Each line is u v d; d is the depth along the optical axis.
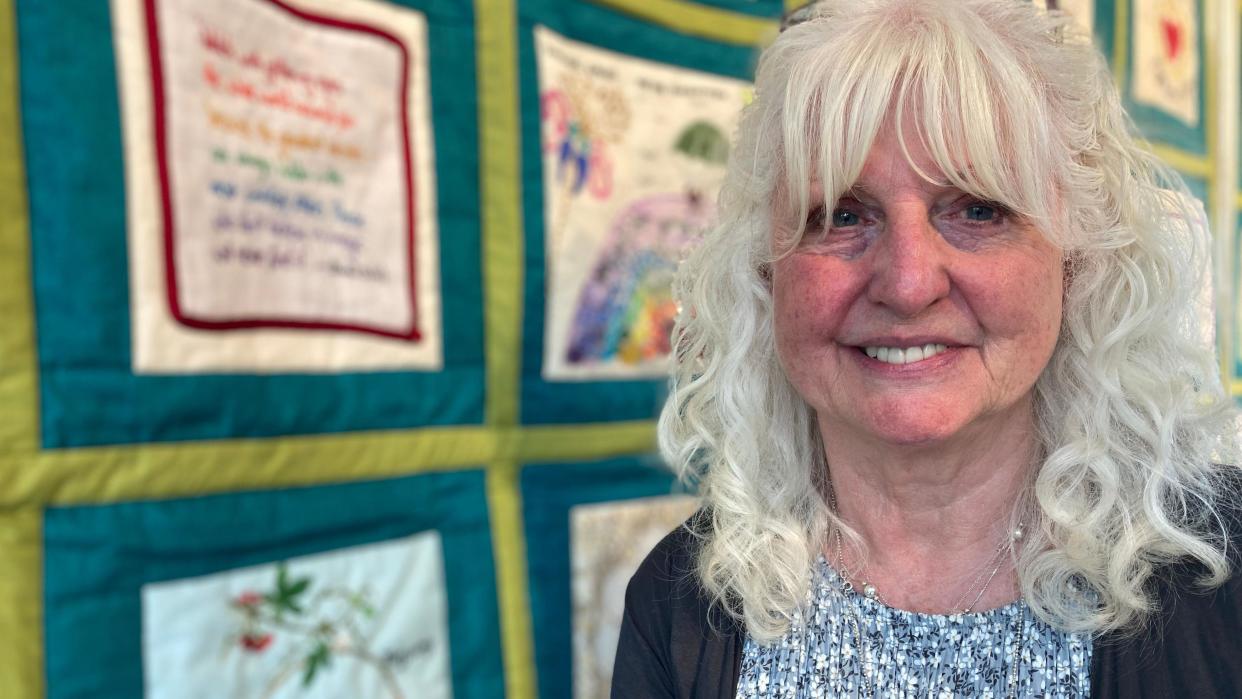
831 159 0.75
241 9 1.28
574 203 1.67
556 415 1.65
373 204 1.43
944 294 0.75
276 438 1.31
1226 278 2.56
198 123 1.24
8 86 1.09
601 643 1.67
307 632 1.33
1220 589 0.75
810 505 0.93
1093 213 0.80
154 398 1.19
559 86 1.65
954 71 0.72
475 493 1.54
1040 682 0.78
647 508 1.76
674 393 1.01
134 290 1.18
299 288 1.34
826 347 0.81
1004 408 0.78
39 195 1.11
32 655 1.09
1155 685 0.75
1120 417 0.81
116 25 1.17
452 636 1.49
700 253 0.98
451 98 1.53
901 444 0.78
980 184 0.73
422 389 1.48
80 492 1.14
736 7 1.88
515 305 1.60
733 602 0.90
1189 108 2.50
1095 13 2.17
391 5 1.46
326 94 1.37
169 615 1.20
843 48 0.76
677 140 1.80
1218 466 0.83
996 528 0.84
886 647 0.84
